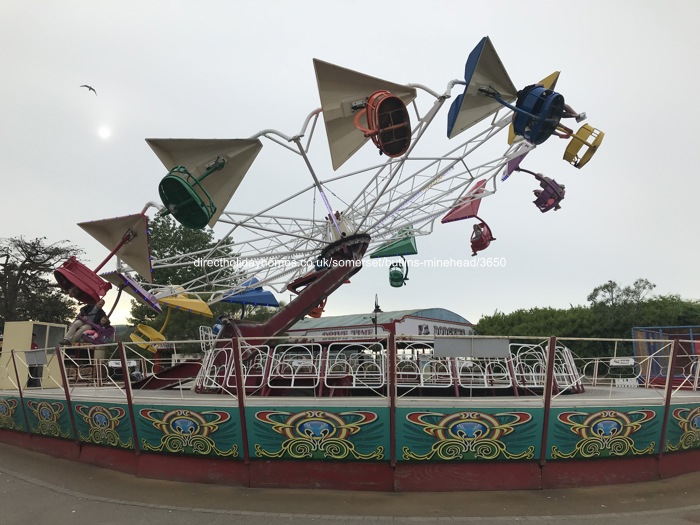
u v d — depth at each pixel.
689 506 8.77
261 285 15.36
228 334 13.60
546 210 13.70
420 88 10.70
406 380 11.12
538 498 9.17
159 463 10.92
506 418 9.48
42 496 9.75
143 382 15.81
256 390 12.14
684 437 10.73
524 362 12.31
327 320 41.88
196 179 10.94
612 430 9.89
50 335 20.20
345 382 11.73
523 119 10.86
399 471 9.64
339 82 10.45
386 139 10.30
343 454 9.70
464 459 9.64
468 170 12.63
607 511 8.52
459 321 47.53
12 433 15.24
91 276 12.73
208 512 8.55
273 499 9.21
